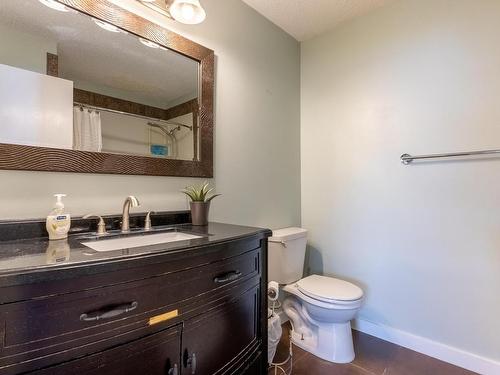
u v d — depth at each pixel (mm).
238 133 1789
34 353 595
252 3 1849
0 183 963
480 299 1554
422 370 1571
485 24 1536
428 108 1725
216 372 963
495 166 1511
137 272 750
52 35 1084
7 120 975
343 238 2102
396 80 1853
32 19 1044
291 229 2086
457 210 1626
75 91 1131
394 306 1862
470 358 1570
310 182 2281
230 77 1740
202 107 1556
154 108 1369
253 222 1891
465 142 1597
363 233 2004
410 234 1798
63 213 1035
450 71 1647
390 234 1881
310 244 2275
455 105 1631
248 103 1860
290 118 2211
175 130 1445
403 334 1815
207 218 1388
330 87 2176
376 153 1940
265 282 1226
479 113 1555
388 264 1890
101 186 1195
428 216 1728
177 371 839
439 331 1685
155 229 1238
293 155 2236
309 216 2279
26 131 1009
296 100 2271
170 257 806
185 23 1380
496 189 1508
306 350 1771
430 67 1719
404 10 1824
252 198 1888
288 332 1992
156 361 790
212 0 1644
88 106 1164
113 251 774
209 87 1588
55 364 621
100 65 1201
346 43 2090
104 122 1207
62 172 1088
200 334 909
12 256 713
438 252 1692
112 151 1225
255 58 1916
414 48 1780
